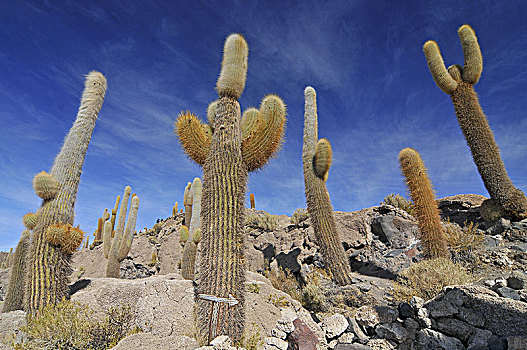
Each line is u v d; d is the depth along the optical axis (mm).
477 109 9781
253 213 14844
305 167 9133
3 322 4723
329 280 7688
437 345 4828
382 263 8531
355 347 5176
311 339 5051
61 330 4266
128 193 14680
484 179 9258
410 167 8055
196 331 4555
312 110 9805
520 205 8445
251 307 5770
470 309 4750
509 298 4523
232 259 4773
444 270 6234
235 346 4219
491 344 4297
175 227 20406
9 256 24906
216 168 5293
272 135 5730
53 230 5340
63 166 6027
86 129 6445
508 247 7449
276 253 10906
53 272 5277
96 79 6863
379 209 10633
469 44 10352
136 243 21688
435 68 10312
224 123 5594
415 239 8984
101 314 5059
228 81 5742
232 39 6074
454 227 8852
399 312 5617
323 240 8102
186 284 5750
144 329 4809
